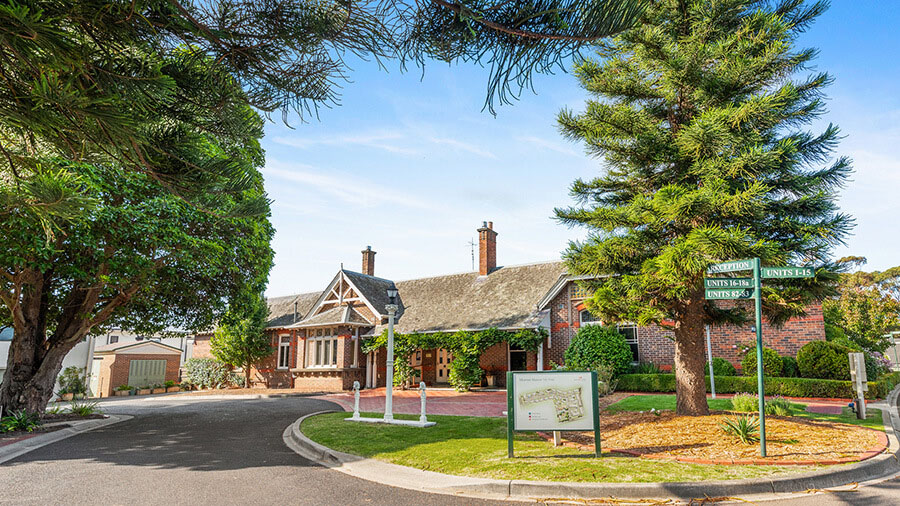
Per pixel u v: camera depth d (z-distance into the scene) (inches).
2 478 303.1
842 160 391.2
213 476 302.8
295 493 263.9
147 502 248.7
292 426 492.1
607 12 150.7
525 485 258.2
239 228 579.5
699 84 405.4
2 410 523.8
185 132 210.8
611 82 440.1
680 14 419.2
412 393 896.3
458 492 265.3
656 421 405.1
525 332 849.5
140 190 496.7
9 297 522.6
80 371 1021.2
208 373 1210.0
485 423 460.8
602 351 767.1
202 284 622.5
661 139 416.2
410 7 169.3
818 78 387.5
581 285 485.7
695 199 360.8
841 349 680.4
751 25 401.7
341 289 1104.2
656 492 246.2
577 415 317.4
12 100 160.6
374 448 362.6
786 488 253.8
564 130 440.1
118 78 169.2
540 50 164.9
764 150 383.9
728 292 323.9
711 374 669.9
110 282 510.9
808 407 553.0
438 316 1008.9
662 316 431.8
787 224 386.9
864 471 276.2
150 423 565.3
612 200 481.1
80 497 258.2
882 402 613.3
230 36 174.6
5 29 135.2
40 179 168.9
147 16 169.3
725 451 309.4
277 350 1151.0
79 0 150.9
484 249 1099.3
